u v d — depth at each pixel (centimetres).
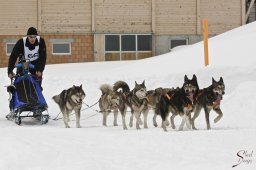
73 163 699
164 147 826
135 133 1014
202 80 1689
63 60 2795
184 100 1116
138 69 2017
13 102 1322
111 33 2814
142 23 2834
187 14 2864
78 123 1238
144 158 733
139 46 2845
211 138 910
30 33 1348
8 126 1238
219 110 1166
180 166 672
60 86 1873
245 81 1536
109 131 1087
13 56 1354
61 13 2783
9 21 2766
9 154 744
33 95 1289
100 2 2800
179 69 1883
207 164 677
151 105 1204
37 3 2772
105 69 2258
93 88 1825
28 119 1412
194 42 2870
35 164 696
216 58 1911
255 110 1276
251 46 1952
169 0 2853
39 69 1349
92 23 2794
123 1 2817
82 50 2803
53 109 1606
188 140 893
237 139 891
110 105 1259
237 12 2884
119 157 742
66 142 873
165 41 2861
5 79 2017
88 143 869
